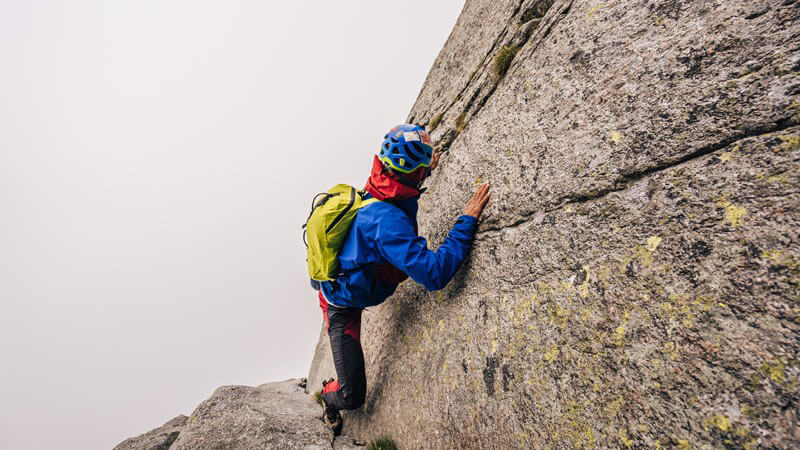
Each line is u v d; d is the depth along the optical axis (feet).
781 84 5.32
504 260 10.01
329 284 12.80
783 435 4.27
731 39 6.07
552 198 8.89
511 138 11.00
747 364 4.79
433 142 16.40
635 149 7.16
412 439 11.84
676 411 5.38
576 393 6.99
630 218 6.95
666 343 5.77
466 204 12.63
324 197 11.78
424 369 12.34
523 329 8.72
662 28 7.28
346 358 13.62
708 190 5.86
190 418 15.29
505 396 8.70
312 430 14.39
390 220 10.57
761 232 5.08
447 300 12.28
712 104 6.08
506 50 12.55
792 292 4.60
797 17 5.35
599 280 7.19
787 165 5.04
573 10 9.86
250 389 17.35
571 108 8.98
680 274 5.88
